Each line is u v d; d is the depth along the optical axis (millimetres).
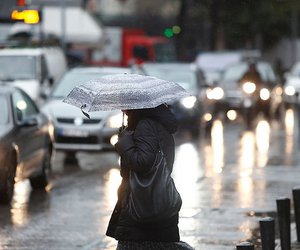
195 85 49312
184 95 13531
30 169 27406
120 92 13211
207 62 78312
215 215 23594
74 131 35156
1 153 25094
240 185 29203
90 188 28609
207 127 52188
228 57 78500
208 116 52000
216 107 62250
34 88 43438
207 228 21812
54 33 61031
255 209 24516
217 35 98062
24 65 45812
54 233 21344
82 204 25484
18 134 26344
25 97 28938
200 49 102062
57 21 67438
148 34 108625
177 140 46062
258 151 40094
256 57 80812
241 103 62469
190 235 20969
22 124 26781
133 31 80688
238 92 62938
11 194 25734
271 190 28078
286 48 109938
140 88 13266
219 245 19875
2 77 45281
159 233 13133
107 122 35344
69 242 20328
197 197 26578
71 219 23125
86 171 32906
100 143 35219
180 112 47438
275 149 41000
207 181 30109
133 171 13062
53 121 35312
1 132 25625
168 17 109562
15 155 26000
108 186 29047
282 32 105938
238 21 93625
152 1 111250
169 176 13141
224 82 64438
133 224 13117
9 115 26469
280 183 29688
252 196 26828
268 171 32781
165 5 111125
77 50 72875
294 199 19984
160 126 13211
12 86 28312
